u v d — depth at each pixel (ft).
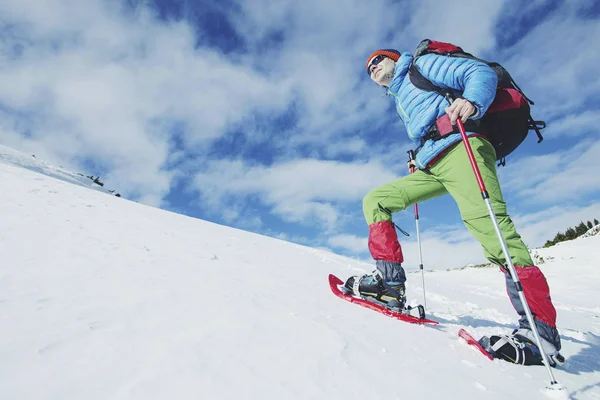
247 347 4.46
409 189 8.37
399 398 3.81
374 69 8.79
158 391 3.21
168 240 12.94
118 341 4.10
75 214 13.97
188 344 4.27
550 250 44.24
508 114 6.88
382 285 8.17
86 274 6.84
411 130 7.78
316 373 4.06
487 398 4.24
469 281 35.60
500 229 6.46
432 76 7.14
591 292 26.00
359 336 5.65
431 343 6.22
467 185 6.87
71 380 3.20
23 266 6.69
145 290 6.39
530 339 6.14
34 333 4.01
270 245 21.53
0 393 2.86
